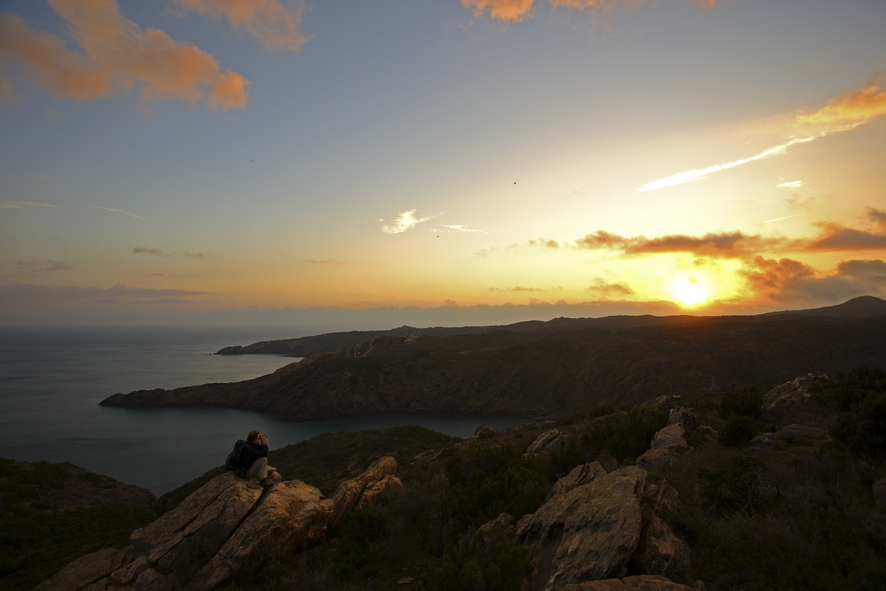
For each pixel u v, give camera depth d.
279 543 10.30
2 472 53.81
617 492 7.70
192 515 11.05
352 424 142.88
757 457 9.18
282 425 143.38
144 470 96.94
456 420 142.25
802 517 6.58
